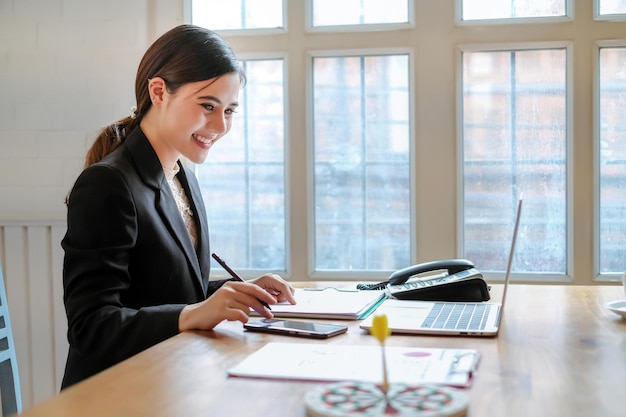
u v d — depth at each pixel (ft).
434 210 9.93
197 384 3.44
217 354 4.03
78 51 10.54
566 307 5.53
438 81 9.86
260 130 10.43
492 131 9.88
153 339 4.66
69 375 5.18
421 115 9.91
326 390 3.12
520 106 9.82
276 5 10.28
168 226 5.55
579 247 9.63
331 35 10.08
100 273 4.98
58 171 10.65
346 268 10.32
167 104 5.65
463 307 5.37
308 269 10.24
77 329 4.86
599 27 9.52
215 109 5.72
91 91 10.54
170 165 5.95
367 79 10.13
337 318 5.09
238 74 5.82
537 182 9.82
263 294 4.76
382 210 10.20
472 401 3.15
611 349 4.13
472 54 9.86
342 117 10.21
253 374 3.55
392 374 3.51
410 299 5.87
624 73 9.59
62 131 10.62
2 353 5.65
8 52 10.68
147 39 10.41
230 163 10.53
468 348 4.17
